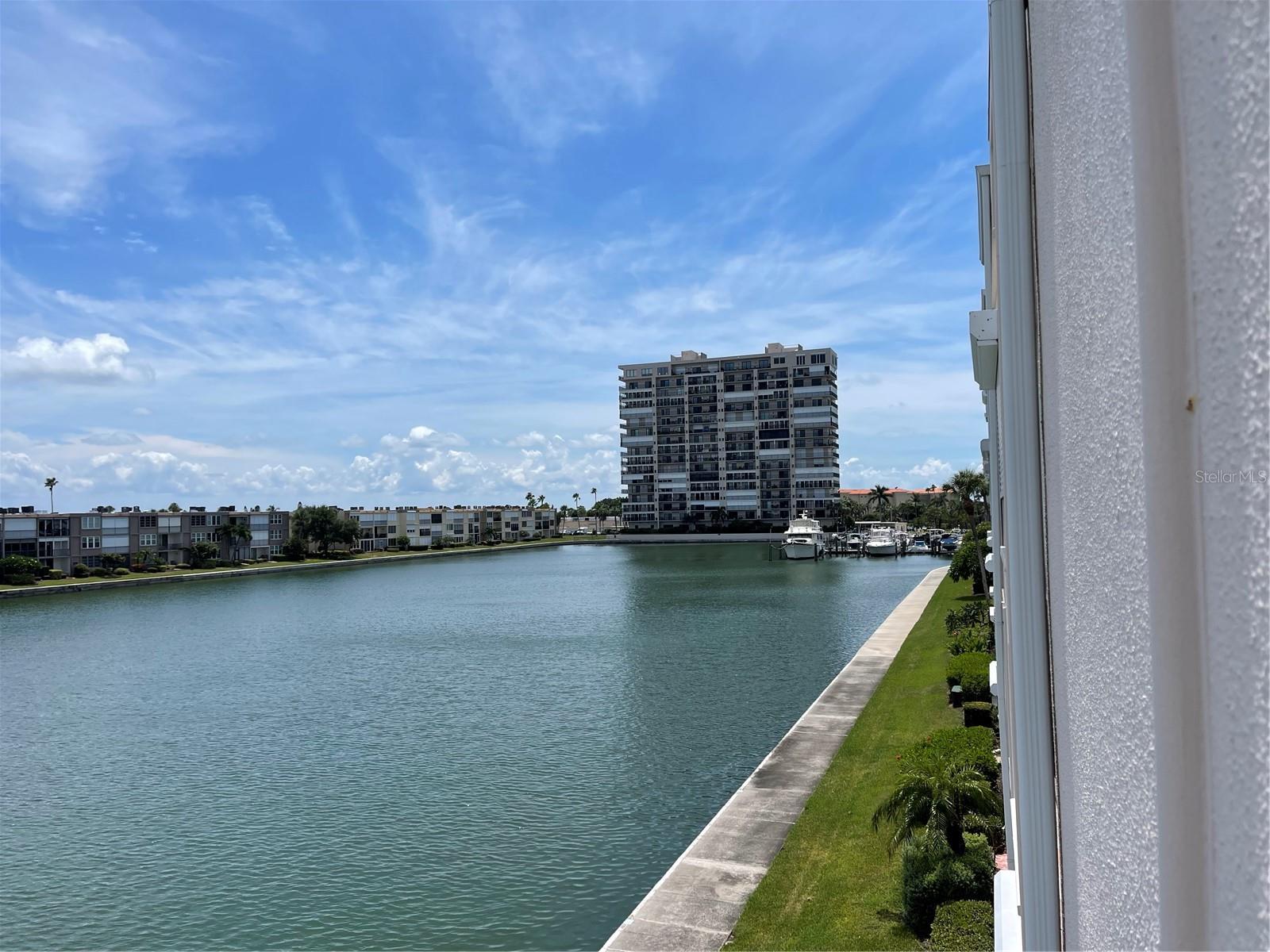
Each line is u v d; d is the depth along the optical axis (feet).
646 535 528.22
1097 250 3.88
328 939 46.73
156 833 62.39
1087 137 4.05
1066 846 6.27
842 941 33.30
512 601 220.84
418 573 356.59
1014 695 7.61
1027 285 7.42
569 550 541.34
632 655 126.72
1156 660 2.81
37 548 311.47
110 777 76.54
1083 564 4.71
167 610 220.02
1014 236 7.49
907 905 33.68
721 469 520.42
